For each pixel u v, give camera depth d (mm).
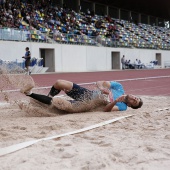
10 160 2943
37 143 3537
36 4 35125
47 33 30312
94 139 3865
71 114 6121
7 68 5891
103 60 37219
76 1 45156
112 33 43219
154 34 56156
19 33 26266
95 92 6363
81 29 38219
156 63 47531
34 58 25797
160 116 5820
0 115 6043
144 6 54750
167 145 3566
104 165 2820
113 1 50219
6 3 29250
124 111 6414
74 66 32938
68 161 2936
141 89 12672
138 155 3152
